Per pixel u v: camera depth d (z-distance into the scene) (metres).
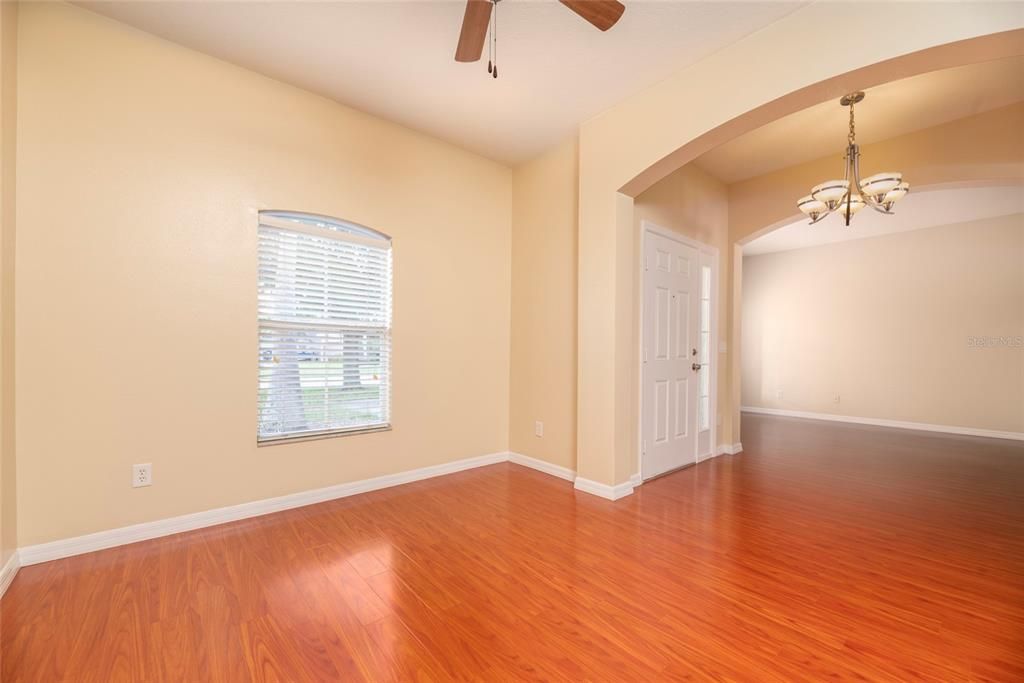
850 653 1.51
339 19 2.21
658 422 3.61
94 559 2.11
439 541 2.37
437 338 3.54
